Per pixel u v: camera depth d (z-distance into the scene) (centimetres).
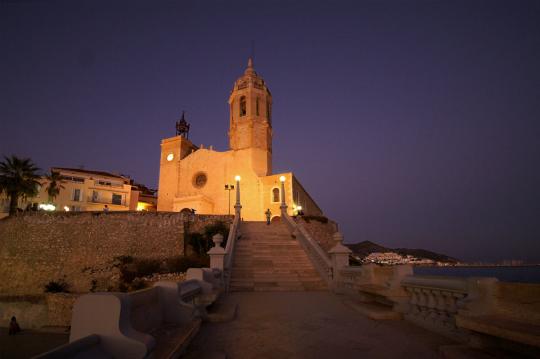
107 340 341
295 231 2259
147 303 560
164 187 4875
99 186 4988
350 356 547
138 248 2906
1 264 2867
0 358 1817
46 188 4309
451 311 645
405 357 537
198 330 717
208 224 3122
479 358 474
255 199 4422
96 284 2680
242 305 1067
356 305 995
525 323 470
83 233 2911
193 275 870
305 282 1523
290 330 726
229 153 4681
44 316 2459
